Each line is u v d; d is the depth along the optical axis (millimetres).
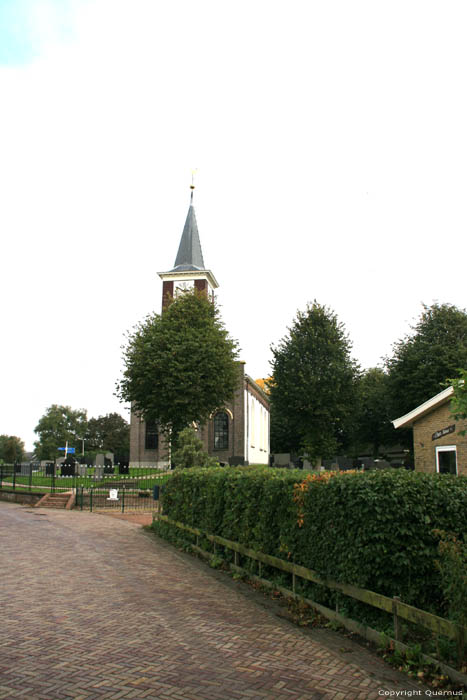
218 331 36562
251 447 54312
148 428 51719
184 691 5148
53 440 100438
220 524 12211
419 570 6562
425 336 40250
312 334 40125
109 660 6000
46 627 7312
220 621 7664
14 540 16547
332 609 7625
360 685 5320
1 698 4941
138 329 37000
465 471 16469
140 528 20516
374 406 49500
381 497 6543
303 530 8148
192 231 59188
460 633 5270
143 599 9047
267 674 5602
